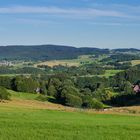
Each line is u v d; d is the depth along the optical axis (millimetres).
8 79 176375
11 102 111500
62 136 37562
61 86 179750
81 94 166375
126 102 167250
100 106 144750
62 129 42031
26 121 47688
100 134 39562
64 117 59156
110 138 37344
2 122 45656
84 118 59094
